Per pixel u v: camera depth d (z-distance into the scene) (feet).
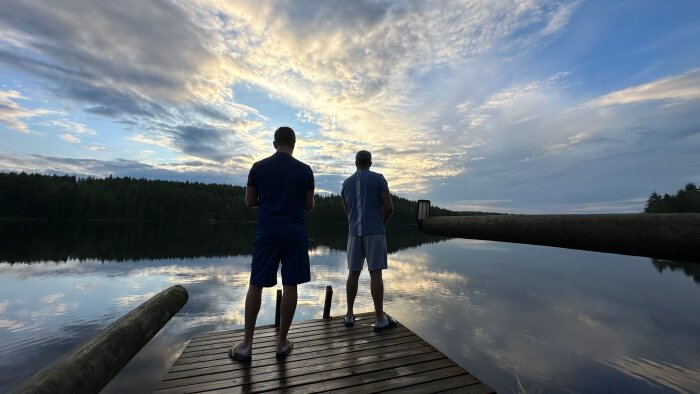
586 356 21.56
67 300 35.65
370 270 11.34
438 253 114.62
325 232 226.38
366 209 11.35
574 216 3.92
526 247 155.84
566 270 74.59
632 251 3.29
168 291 6.15
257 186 9.14
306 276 9.14
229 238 148.46
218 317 29.27
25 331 25.61
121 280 47.75
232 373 8.29
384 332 11.11
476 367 19.71
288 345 9.49
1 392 16.49
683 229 2.76
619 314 33.09
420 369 8.57
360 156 11.96
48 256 75.61
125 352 3.89
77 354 3.22
